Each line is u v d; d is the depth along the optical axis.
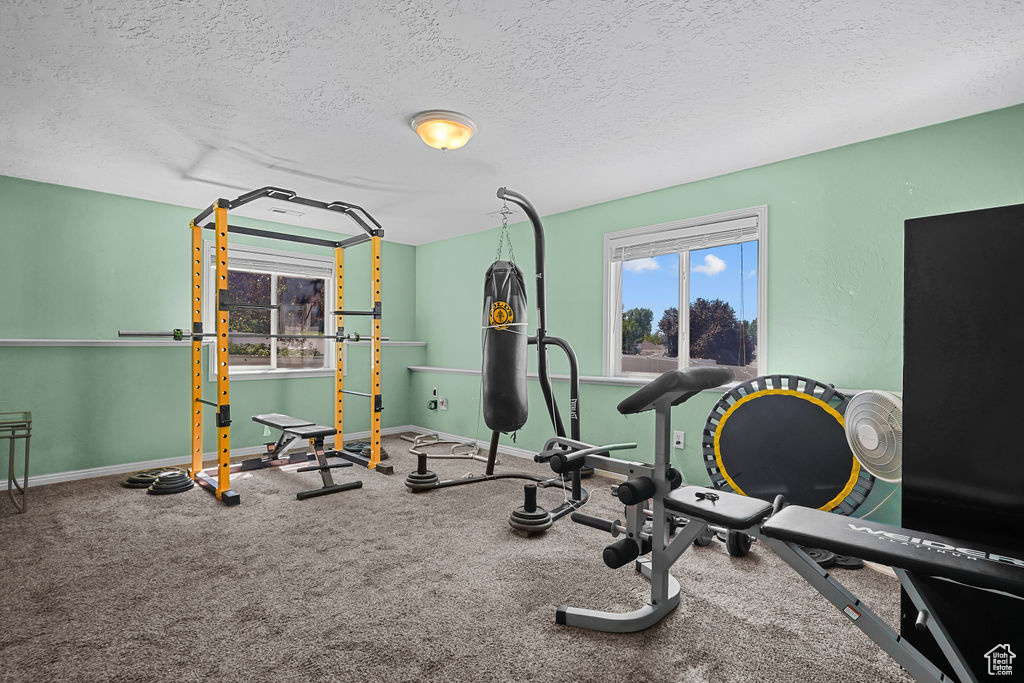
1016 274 1.39
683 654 1.67
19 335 3.57
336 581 2.16
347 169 3.38
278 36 1.90
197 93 2.35
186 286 4.32
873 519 2.70
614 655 1.66
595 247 4.17
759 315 3.22
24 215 3.59
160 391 4.14
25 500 3.17
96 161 3.22
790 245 3.11
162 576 2.19
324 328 5.28
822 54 2.01
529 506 2.79
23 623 1.81
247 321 4.78
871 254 2.81
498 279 3.21
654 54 2.03
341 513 3.02
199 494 3.40
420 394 5.75
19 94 2.34
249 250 4.69
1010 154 2.42
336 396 4.46
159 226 4.18
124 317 4.01
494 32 1.88
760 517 1.61
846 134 2.77
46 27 1.83
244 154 3.12
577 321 4.29
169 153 3.09
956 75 2.16
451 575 2.22
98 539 2.60
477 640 1.74
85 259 3.84
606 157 3.14
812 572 1.42
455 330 5.50
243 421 4.57
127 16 1.76
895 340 2.73
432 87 2.30
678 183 3.63
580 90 2.33
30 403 3.58
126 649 1.67
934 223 1.52
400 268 5.86
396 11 1.75
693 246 3.58
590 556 2.44
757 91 2.32
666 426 1.84
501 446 4.79
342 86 2.29
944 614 1.48
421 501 3.26
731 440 2.95
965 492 1.46
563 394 4.30
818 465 2.67
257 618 1.86
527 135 2.82
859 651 1.69
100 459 3.86
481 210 4.40
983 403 1.43
